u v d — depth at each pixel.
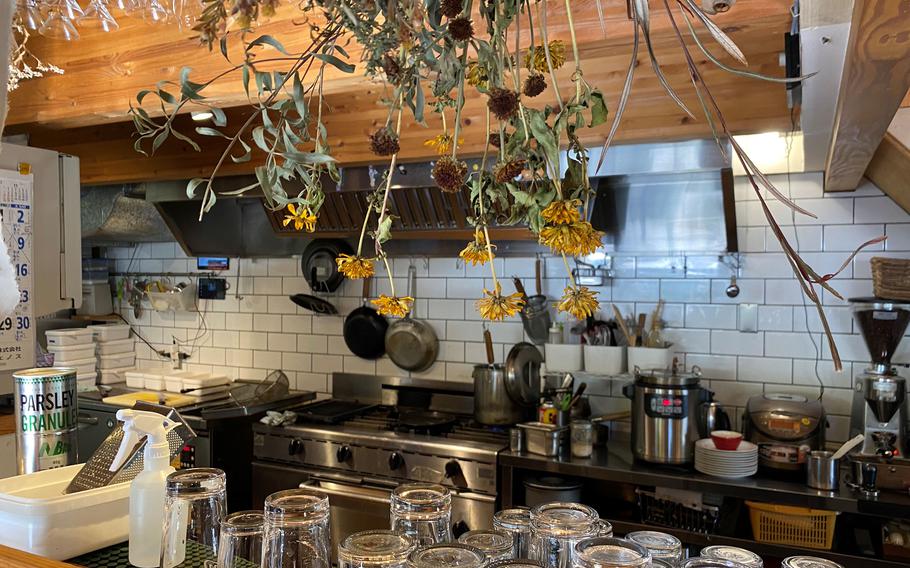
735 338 3.43
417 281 4.11
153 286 4.82
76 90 2.42
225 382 4.41
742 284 3.41
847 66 1.45
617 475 2.98
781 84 2.58
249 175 3.83
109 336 4.66
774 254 3.35
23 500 1.33
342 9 0.87
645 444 3.05
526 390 3.48
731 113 2.75
